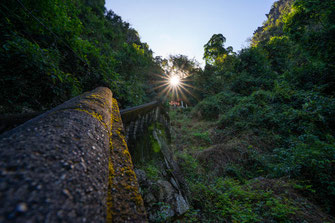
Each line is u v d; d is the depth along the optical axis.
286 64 12.78
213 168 4.46
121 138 1.11
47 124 0.59
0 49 1.76
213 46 21.22
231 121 7.52
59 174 0.38
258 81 10.39
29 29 2.58
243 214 2.14
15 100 1.95
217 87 13.88
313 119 5.20
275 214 2.17
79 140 0.58
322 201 2.80
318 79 7.40
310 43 7.91
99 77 4.16
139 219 0.61
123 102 5.32
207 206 2.38
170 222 1.73
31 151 0.40
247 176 4.22
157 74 14.50
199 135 6.93
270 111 6.87
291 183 3.18
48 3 2.70
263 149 5.30
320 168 3.26
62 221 0.28
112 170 0.77
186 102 18.81
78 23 3.71
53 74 2.31
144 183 2.04
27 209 0.24
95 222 0.37
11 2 2.21
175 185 2.47
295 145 4.59
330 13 6.95
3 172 0.29
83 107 0.95
